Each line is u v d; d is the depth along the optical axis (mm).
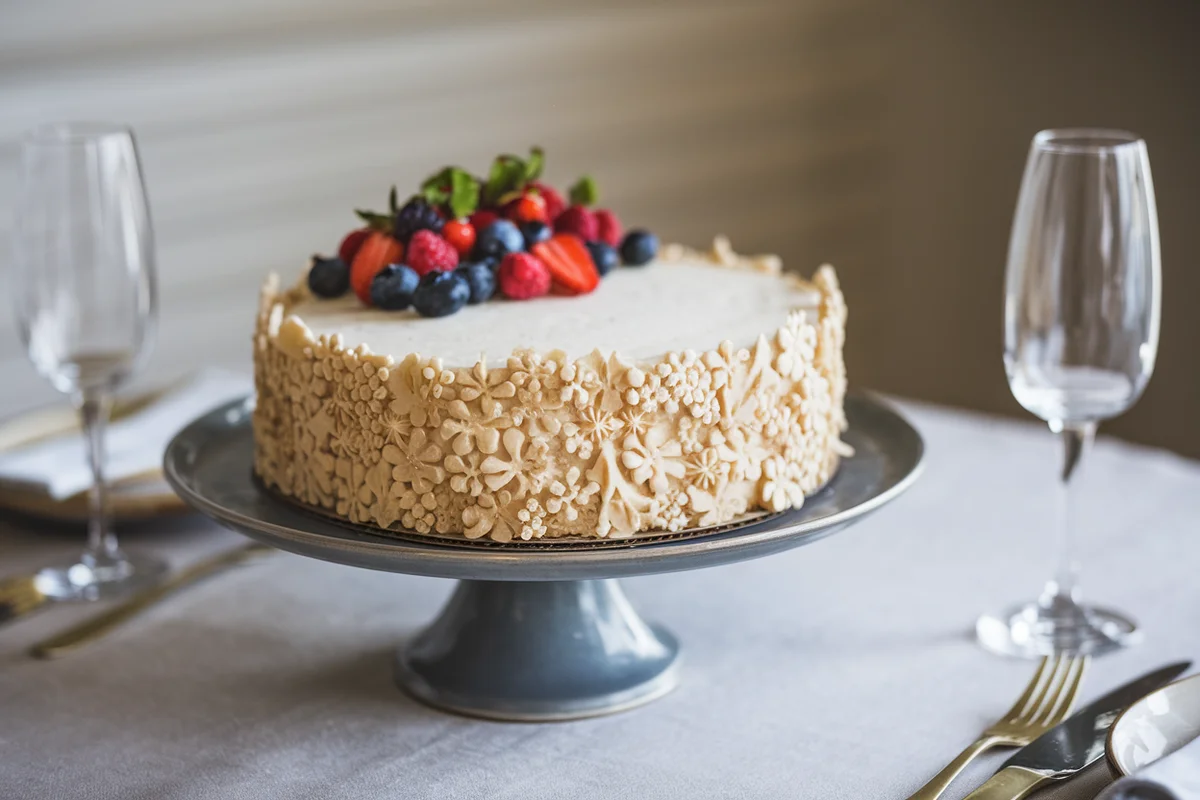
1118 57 2131
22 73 1421
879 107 2369
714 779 792
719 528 841
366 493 839
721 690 861
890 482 889
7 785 794
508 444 815
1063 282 870
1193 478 1076
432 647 876
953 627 912
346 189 1728
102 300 957
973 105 2293
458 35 1789
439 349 849
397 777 797
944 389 2449
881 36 2336
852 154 2354
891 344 2498
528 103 1893
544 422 814
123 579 964
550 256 936
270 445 892
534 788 789
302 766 806
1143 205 866
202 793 787
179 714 846
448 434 816
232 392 1152
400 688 869
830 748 812
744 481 848
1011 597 938
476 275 907
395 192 940
